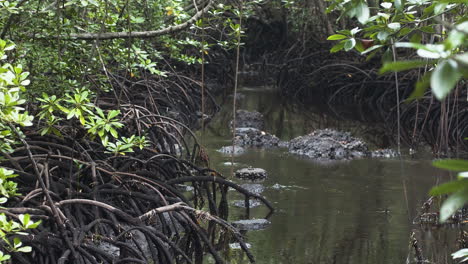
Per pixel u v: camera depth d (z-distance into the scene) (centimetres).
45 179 600
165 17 991
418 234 691
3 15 581
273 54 2819
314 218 751
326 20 2331
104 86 830
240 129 1341
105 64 799
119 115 840
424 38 1267
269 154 1156
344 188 896
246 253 617
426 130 1461
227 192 876
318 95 2322
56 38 671
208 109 1759
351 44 331
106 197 664
